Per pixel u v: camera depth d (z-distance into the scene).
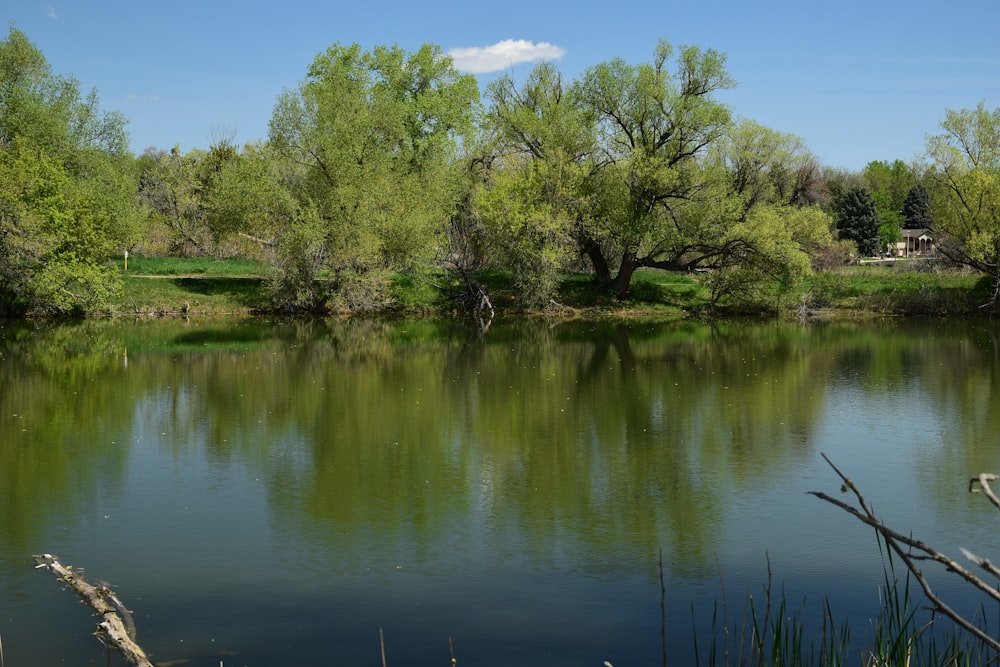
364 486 15.19
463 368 28.33
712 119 43.84
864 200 90.12
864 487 15.12
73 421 20.00
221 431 19.12
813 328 40.84
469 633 9.55
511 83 49.31
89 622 9.72
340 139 43.66
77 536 12.61
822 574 11.21
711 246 44.78
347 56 51.84
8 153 38.88
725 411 21.45
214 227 44.28
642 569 11.43
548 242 44.62
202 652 9.08
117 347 32.25
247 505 14.09
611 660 8.88
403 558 11.82
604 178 45.44
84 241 39.31
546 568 11.48
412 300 46.59
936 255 57.59
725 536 12.70
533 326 41.25
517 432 19.20
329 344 34.09
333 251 43.47
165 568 11.41
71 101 44.06
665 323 42.88
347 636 9.48
